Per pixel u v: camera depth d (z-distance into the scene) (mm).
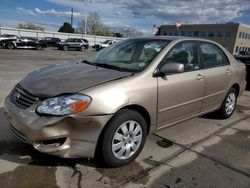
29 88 3039
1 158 3189
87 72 3314
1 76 8938
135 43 4082
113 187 2777
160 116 3514
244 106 6402
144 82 3227
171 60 3662
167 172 3129
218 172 3197
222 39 57750
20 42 26297
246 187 2932
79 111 2732
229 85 4887
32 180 2801
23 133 2854
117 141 3045
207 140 4137
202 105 4293
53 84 3000
